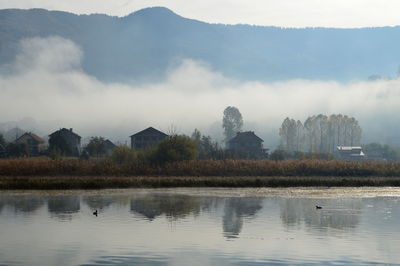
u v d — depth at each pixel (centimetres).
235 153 18138
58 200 7881
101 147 19888
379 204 7788
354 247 4762
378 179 11538
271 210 7012
